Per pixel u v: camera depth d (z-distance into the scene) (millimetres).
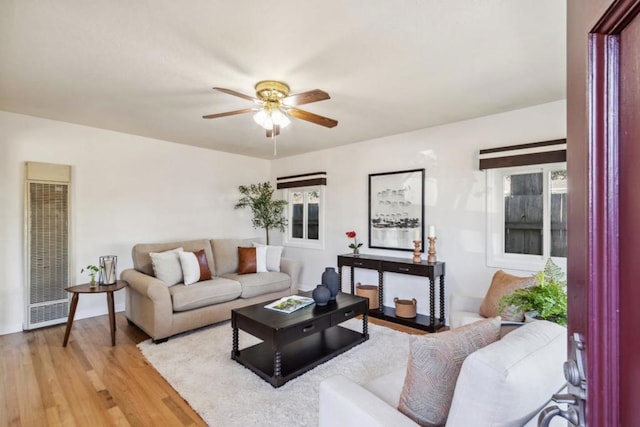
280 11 1688
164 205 4520
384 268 3818
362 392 1300
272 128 2809
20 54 2125
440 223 3732
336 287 3076
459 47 2043
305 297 3125
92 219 3863
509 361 958
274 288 4086
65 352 2848
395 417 1142
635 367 477
